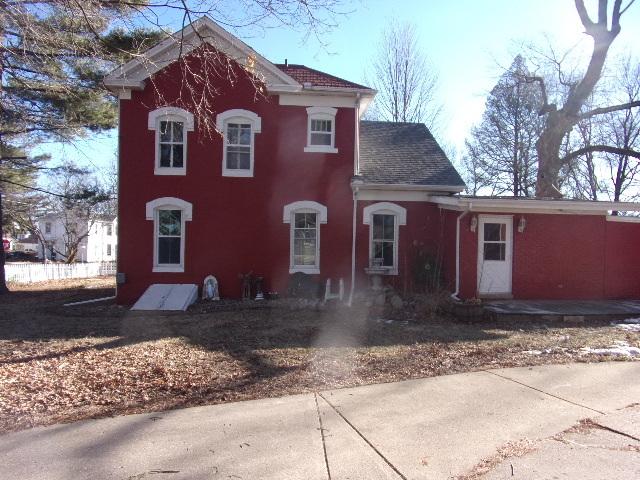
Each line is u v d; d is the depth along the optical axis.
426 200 15.45
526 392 5.95
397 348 8.50
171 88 14.70
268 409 5.38
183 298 13.62
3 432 4.83
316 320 11.33
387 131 19.08
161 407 5.51
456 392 5.96
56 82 12.17
